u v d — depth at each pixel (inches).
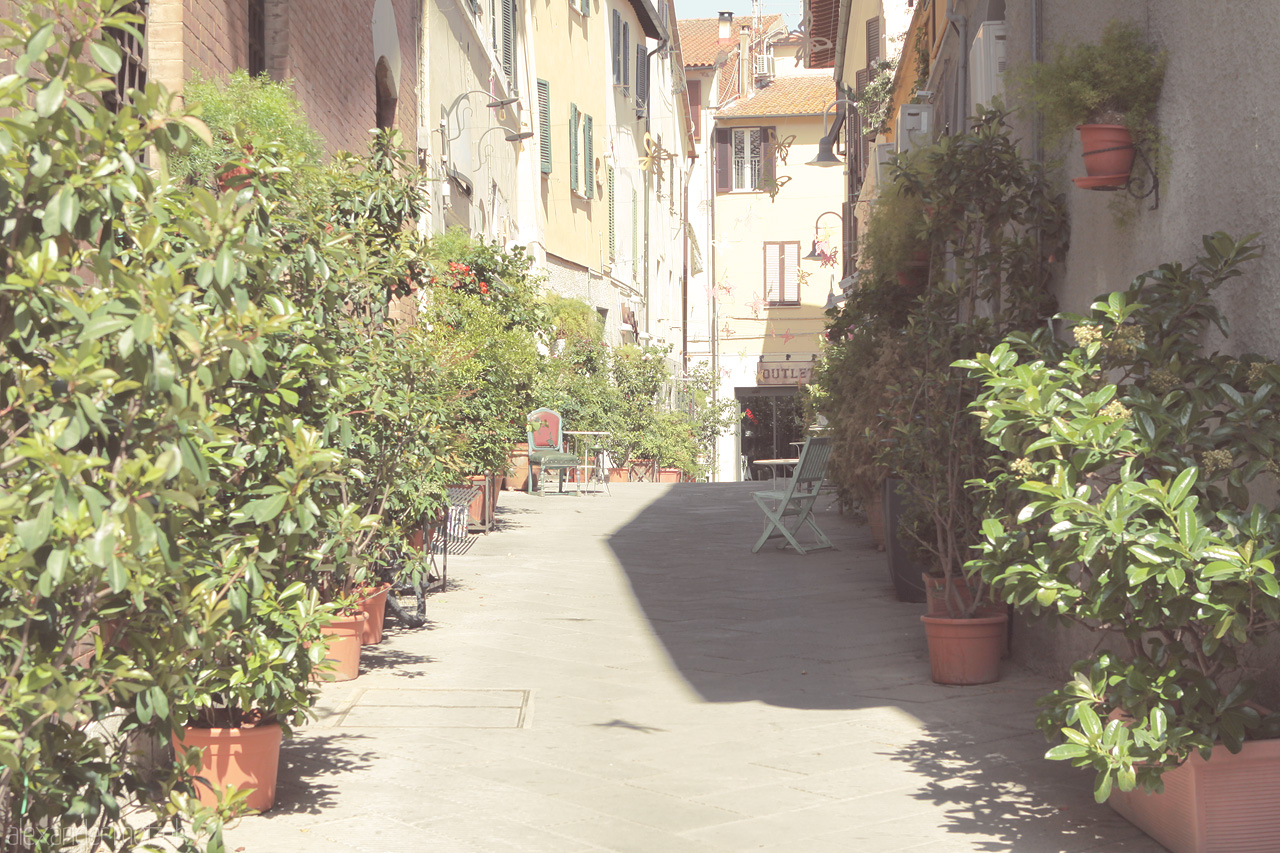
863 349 447.5
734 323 1556.3
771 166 1549.0
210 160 210.8
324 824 164.7
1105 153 206.7
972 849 154.7
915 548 291.6
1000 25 323.9
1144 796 157.9
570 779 187.0
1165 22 198.4
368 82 435.2
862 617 331.0
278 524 146.3
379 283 271.7
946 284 274.8
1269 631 157.8
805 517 477.1
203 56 263.1
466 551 460.4
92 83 95.6
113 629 114.2
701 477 1161.4
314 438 142.7
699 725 221.1
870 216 403.9
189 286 99.8
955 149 266.7
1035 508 147.1
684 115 1593.3
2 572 88.3
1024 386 153.5
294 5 331.0
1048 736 153.5
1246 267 168.1
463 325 472.1
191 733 162.6
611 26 1160.2
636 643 298.5
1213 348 178.2
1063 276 259.8
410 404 261.7
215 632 116.5
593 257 1085.8
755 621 328.2
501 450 508.7
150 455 95.9
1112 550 139.2
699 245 1622.8
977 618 253.4
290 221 181.9
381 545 286.0
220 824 117.7
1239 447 149.9
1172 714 140.9
